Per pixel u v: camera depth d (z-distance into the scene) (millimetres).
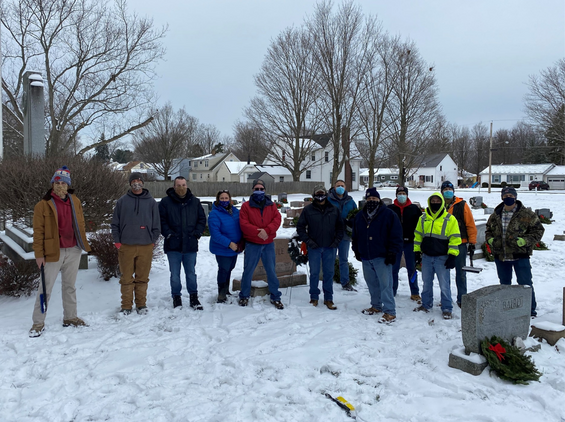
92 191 10062
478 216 22438
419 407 3699
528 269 6145
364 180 101688
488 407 3654
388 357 4797
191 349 5031
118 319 6117
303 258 7258
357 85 34000
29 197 9430
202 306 6633
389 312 5965
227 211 6746
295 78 37312
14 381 4312
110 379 4324
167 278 8547
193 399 3893
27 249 8344
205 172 72812
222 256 6770
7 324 5895
